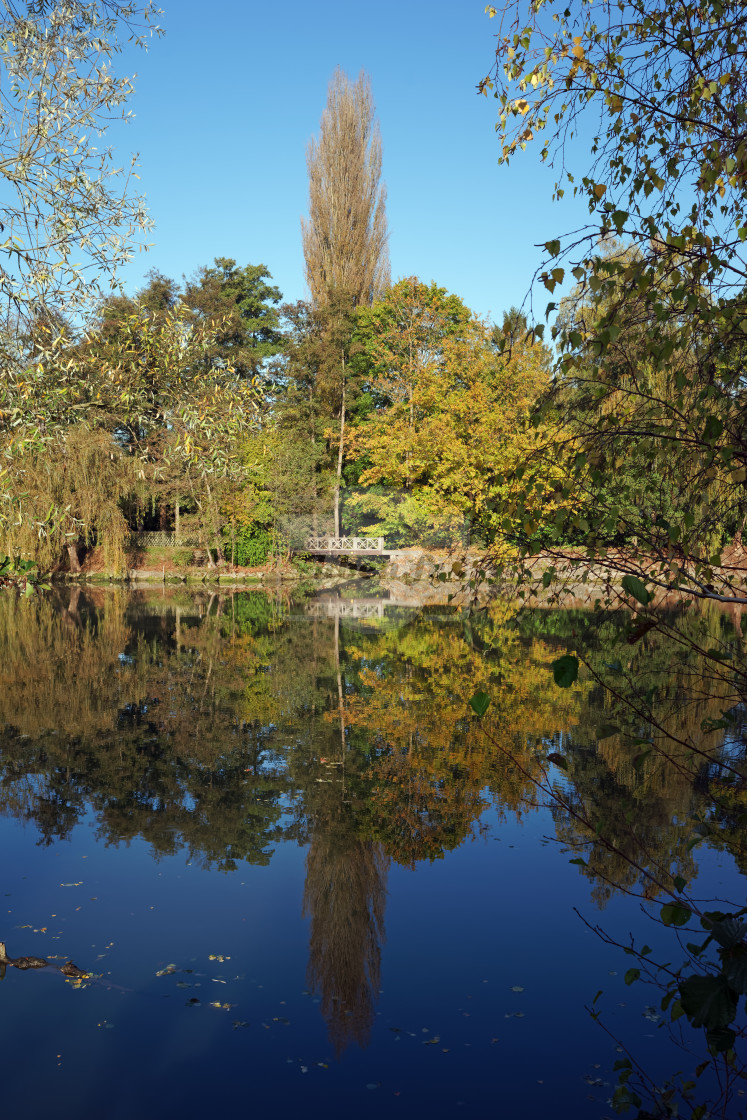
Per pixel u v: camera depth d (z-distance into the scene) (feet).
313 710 32.96
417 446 87.35
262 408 20.57
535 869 17.61
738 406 9.83
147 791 23.39
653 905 15.69
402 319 104.37
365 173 127.85
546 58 10.23
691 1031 11.94
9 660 45.60
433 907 15.99
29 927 15.38
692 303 7.93
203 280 135.33
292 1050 11.55
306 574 110.83
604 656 38.63
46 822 21.01
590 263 8.40
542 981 13.25
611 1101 10.13
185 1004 12.71
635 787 22.11
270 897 16.63
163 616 68.03
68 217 16.53
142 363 19.25
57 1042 11.76
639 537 9.74
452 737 28.40
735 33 9.53
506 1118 10.02
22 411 16.35
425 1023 12.18
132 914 15.87
